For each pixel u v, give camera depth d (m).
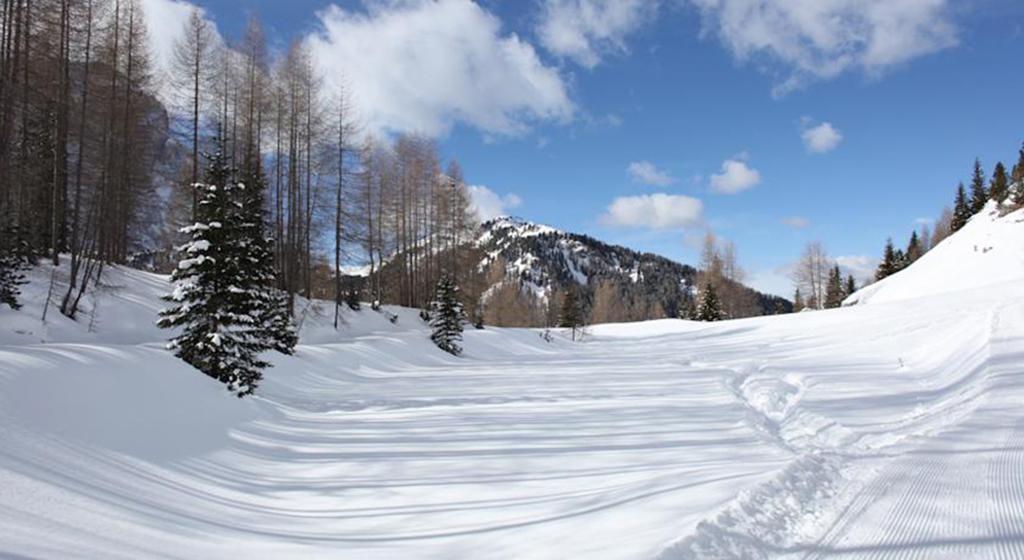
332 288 32.69
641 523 3.99
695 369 18.38
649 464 6.14
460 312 26.84
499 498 5.17
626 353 29.25
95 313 16.94
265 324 14.70
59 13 16.42
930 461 5.38
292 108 24.38
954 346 14.31
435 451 7.29
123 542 3.50
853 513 4.12
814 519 4.05
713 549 3.44
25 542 3.13
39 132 19.52
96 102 18.00
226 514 4.64
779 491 4.54
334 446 7.71
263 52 23.86
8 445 4.31
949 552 3.40
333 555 3.78
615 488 5.14
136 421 6.14
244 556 3.69
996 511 4.00
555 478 5.79
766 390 11.92
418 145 37.62
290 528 4.45
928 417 7.71
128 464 5.12
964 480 4.72
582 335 42.53
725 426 8.38
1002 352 11.31
